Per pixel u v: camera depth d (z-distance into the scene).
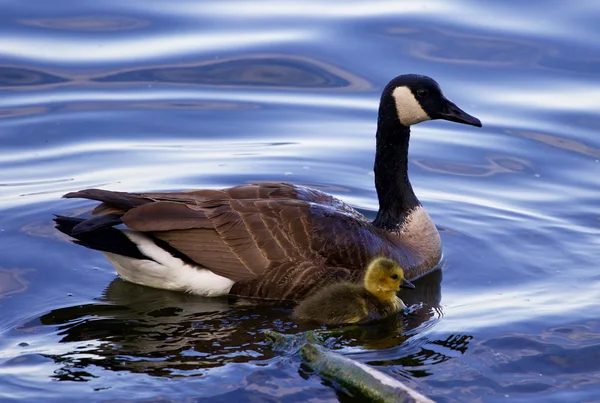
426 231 14.43
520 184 17.23
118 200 13.01
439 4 23.47
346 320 12.19
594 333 11.75
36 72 20.72
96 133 18.88
